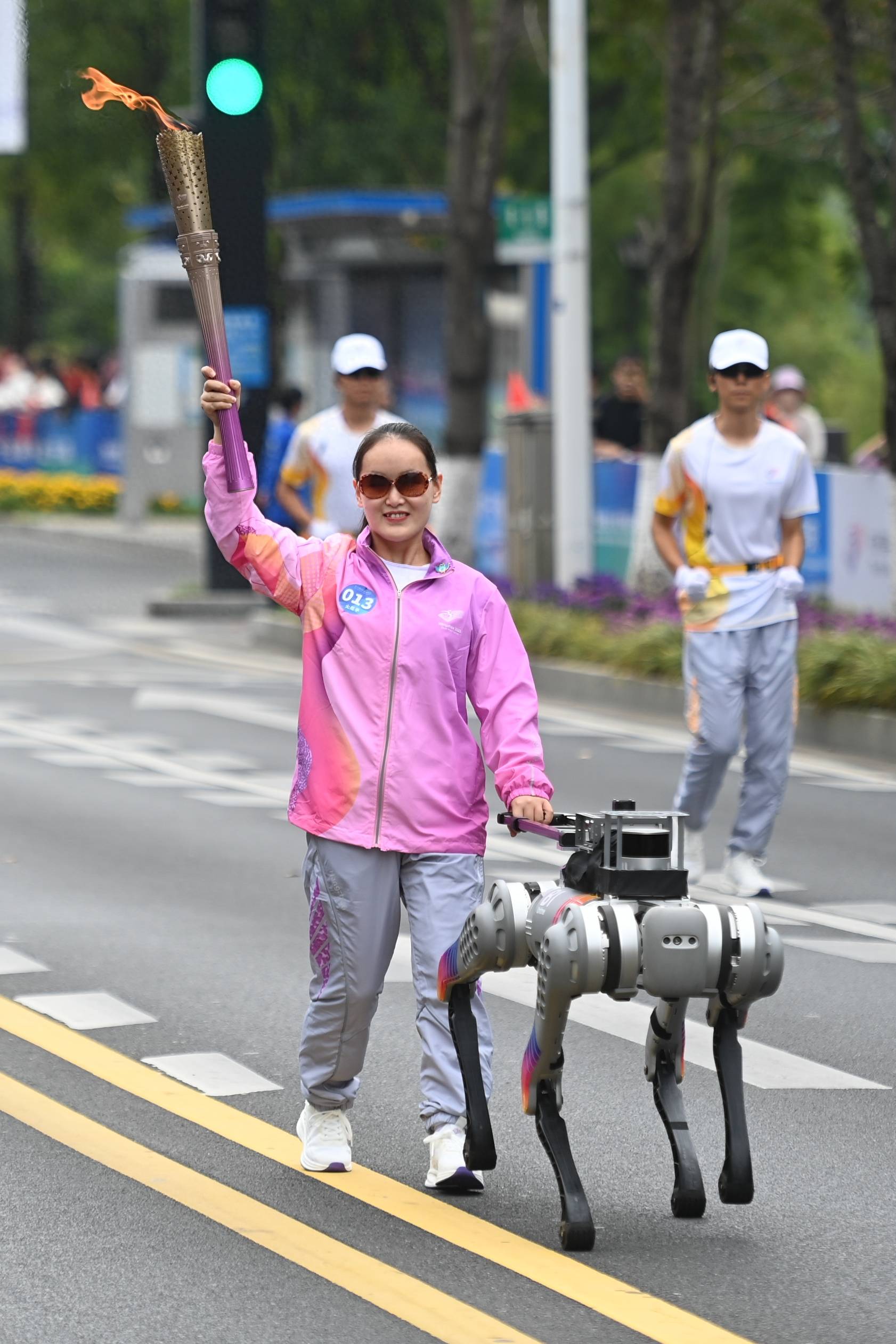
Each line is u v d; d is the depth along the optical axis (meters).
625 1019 24.97
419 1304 16.11
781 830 37.75
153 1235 17.56
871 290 59.72
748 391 31.70
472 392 75.44
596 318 128.75
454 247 75.00
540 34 92.44
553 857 34.81
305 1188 18.73
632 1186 19.02
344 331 97.31
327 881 18.27
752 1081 22.47
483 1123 18.06
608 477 71.25
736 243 122.19
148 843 35.28
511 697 18.17
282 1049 23.30
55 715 50.50
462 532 75.81
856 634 51.69
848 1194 18.89
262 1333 15.57
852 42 60.72
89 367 142.38
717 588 31.73
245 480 18.05
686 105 65.69
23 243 150.62
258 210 73.69
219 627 71.25
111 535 104.88
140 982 26.11
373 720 18.11
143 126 109.31
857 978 27.00
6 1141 20.03
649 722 51.72
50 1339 15.46
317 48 112.56
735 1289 16.50
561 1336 15.52
